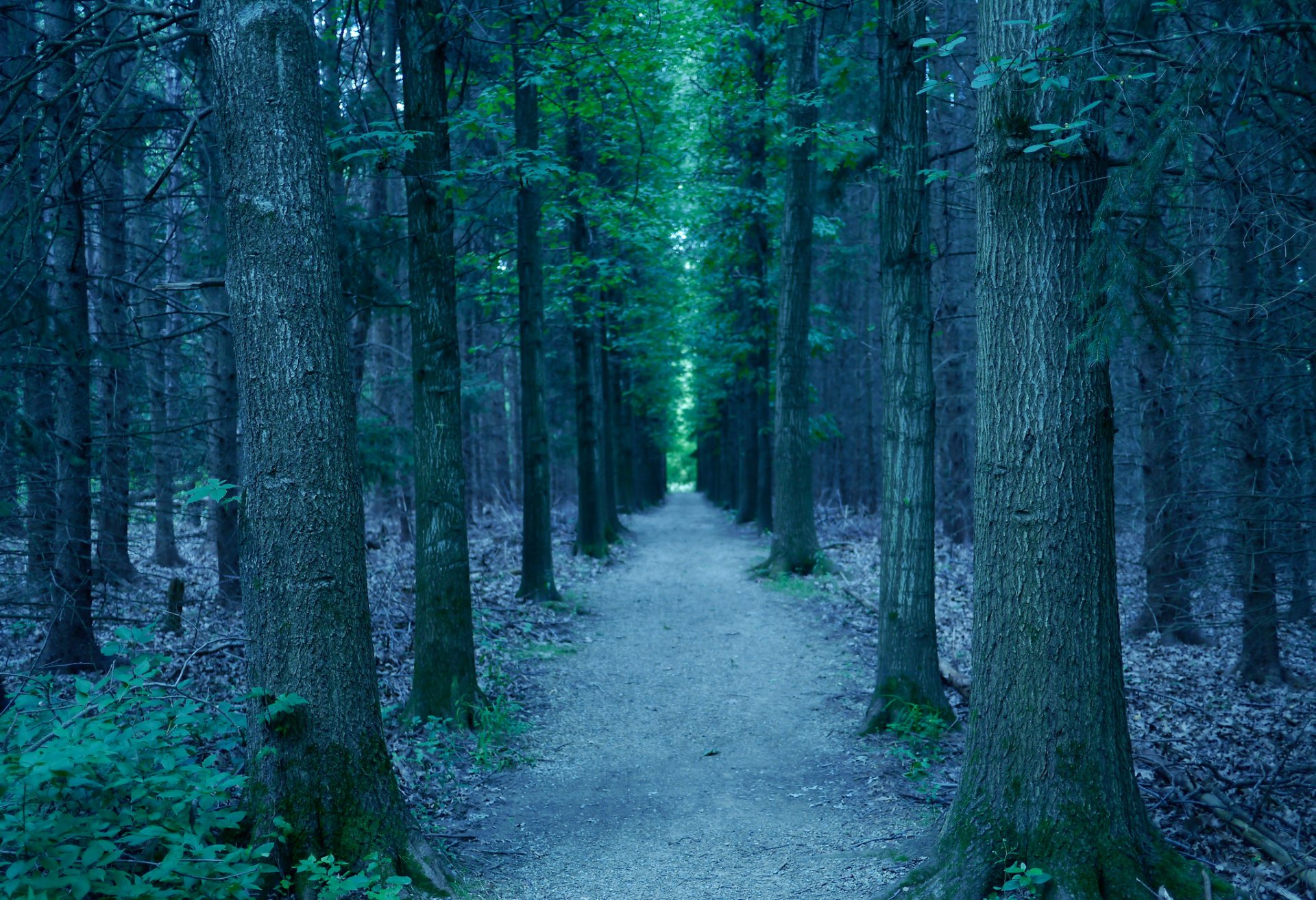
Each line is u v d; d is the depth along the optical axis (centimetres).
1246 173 480
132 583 1285
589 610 1411
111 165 870
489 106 1146
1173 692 962
